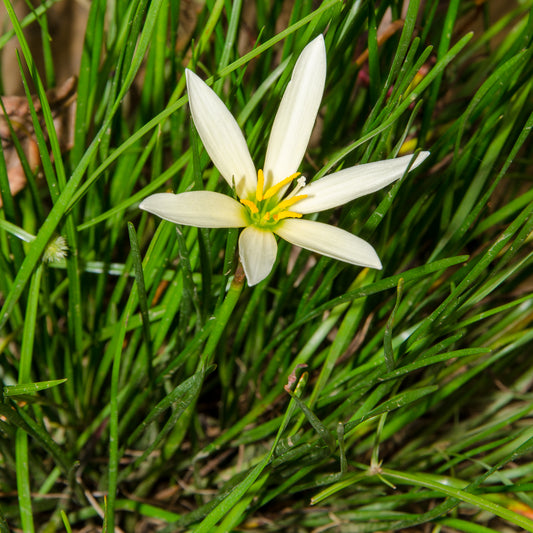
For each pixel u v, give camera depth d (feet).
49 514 1.39
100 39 1.28
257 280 1.14
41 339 1.35
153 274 1.33
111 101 1.26
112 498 1.23
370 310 1.37
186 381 1.21
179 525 1.31
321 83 1.22
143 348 1.35
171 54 1.33
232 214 1.19
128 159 1.36
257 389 1.47
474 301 1.29
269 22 1.36
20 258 1.29
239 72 1.25
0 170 1.25
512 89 1.31
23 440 1.25
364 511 1.34
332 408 1.37
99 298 1.38
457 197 1.40
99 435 1.38
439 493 1.30
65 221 1.24
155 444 1.28
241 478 1.31
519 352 1.44
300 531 1.39
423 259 1.47
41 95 1.20
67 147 1.40
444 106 1.49
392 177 1.20
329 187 1.21
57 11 1.73
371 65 1.29
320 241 1.19
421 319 1.41
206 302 1.27
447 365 1.41
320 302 1.35
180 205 1.16
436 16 1.50
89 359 1.39
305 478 1.38
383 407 1.23
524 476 1.39
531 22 1.28
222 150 1.20
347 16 1.26
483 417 1.46
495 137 1.33
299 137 1.23
